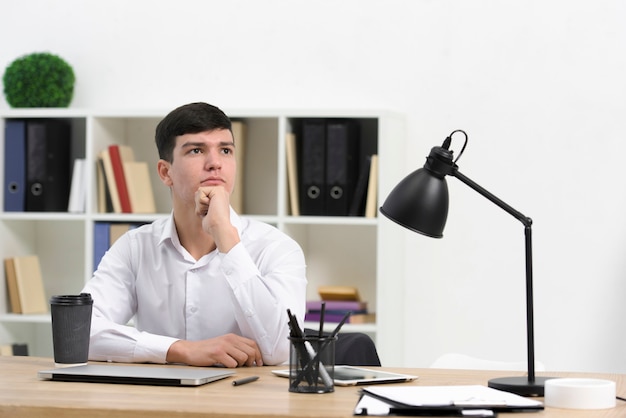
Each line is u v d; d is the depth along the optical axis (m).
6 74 4.87
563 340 4.49
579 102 4.49
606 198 4.45
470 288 4.59
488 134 4.58
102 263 3.15
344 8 4.74
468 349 4.60
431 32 4.64
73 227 5.02
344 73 4.74
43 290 4.93
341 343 2.84
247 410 1.86
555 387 1.93
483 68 4.59
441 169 2.30
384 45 4.70
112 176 4.68
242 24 4.85
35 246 5.05
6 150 4.76
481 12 4.59
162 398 2.01
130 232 3.20
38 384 2.23
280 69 4.80
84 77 5.00
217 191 2.79
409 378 2.30
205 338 3.04
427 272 4.65
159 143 2.96
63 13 5.03
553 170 4.51
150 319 3.11
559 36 4.51
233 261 2.72
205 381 2.22
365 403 1.88
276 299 2.73
